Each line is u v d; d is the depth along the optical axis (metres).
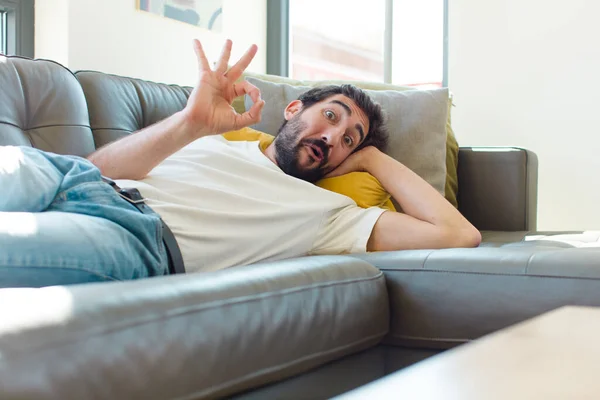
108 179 1.15
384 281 1.07
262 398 0.81
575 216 2.84
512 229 2.02
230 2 3.48
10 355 0.53
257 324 0.78
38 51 2.81
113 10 2.88
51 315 0.59
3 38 2.79
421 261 1.07
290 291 0.86
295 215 1.33
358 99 1.50
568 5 2.81
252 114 1.29
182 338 0.68
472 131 3.08
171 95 2.00
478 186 2.06
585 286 0.91
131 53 2.97
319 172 1.48
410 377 0.43
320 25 3.99
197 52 1.31
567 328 0.59
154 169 1.37
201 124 1.27
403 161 1.73
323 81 1.96
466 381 0.42
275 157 1.50
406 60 3.52
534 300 0.95
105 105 1.78
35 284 0.84
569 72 2.83
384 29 3.48
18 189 1.01
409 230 1.35
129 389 0.61
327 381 0.94
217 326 0.72
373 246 1.38
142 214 1.08
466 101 3.08
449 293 1.02
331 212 1.40
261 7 3.70
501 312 0.98
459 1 3.07
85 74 1.81
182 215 1.19
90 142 1.68
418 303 1.05
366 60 3.89
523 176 2.02
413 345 1.06
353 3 3.90
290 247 1.33
